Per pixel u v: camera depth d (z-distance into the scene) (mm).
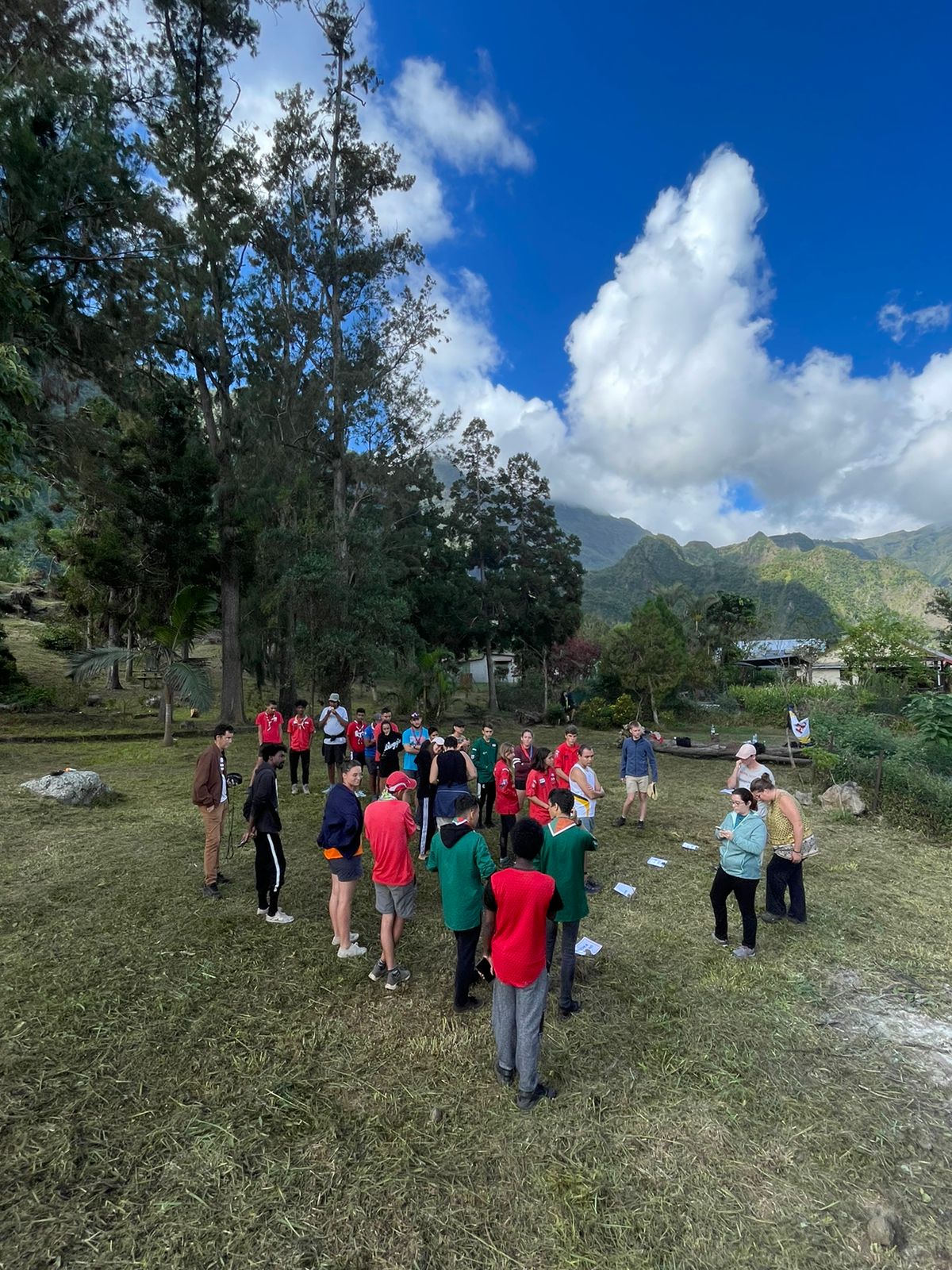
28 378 9016
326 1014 4473
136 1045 4062
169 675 16672
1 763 13719
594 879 7320
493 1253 2713
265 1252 2686
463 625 31656
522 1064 3561
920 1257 2730
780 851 6211
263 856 5863
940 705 12031
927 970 5344
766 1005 4742
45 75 14070
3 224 13547
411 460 24703
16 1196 2920
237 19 20391
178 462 19594
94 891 6582
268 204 22453
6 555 22406
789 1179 3150
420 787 8281
